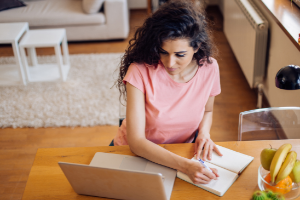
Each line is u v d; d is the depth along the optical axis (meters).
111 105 2.80
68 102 2.85
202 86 1.25
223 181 1.02
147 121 1.27
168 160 1.07
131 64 1.21
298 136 1.28
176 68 1.13
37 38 3.11
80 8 4.06
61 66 3.11
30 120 2.62
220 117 2.63
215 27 4.42
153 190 0.90
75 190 1.00
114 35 4.08
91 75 3.30
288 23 1.89
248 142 1.22
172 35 1.00
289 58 2.05
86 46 4.07
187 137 1.34
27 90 3.04
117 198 0.98
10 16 3.87
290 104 2.08
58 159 1.16
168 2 1.07
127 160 1.13
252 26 2.51
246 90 2.99
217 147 1.18
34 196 1.01
